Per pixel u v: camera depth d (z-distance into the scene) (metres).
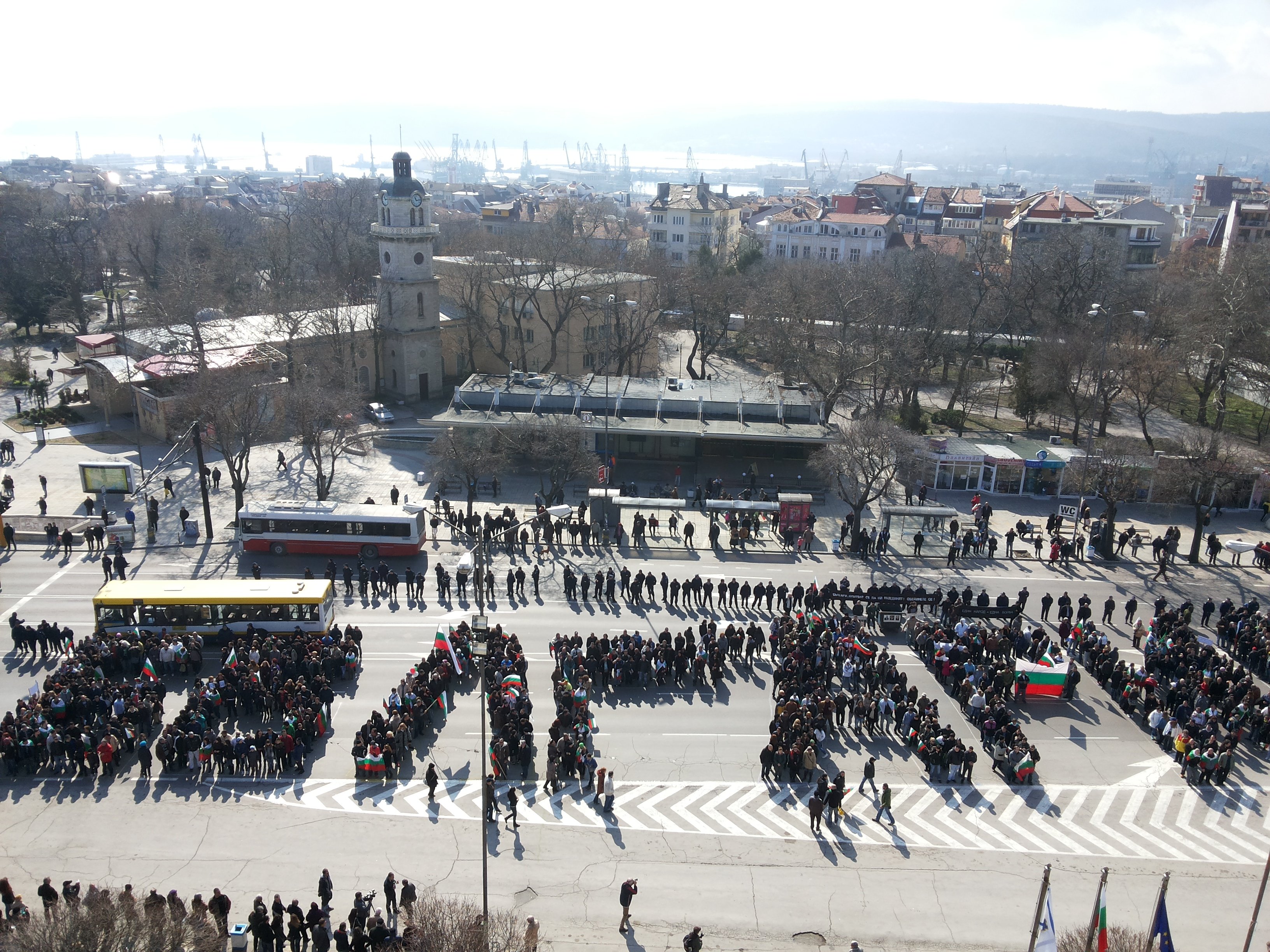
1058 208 172.38
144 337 97.00
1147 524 70.12
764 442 79.81
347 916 30.80
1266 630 50.47
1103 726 44.03
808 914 31.91
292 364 86.31
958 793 38.84
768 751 38.88
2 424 85.69
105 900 26.61
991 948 30.72
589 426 75.25
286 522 59.28
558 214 187.50
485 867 27.23
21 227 147.25
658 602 54.91
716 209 184.88
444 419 75.44
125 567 55.84
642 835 35.66
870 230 173.25
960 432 88.75
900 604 52.19
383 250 94.88
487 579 54.91
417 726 41.00
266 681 42.69
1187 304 105.88
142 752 37.62
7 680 44.41
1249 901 33.12
